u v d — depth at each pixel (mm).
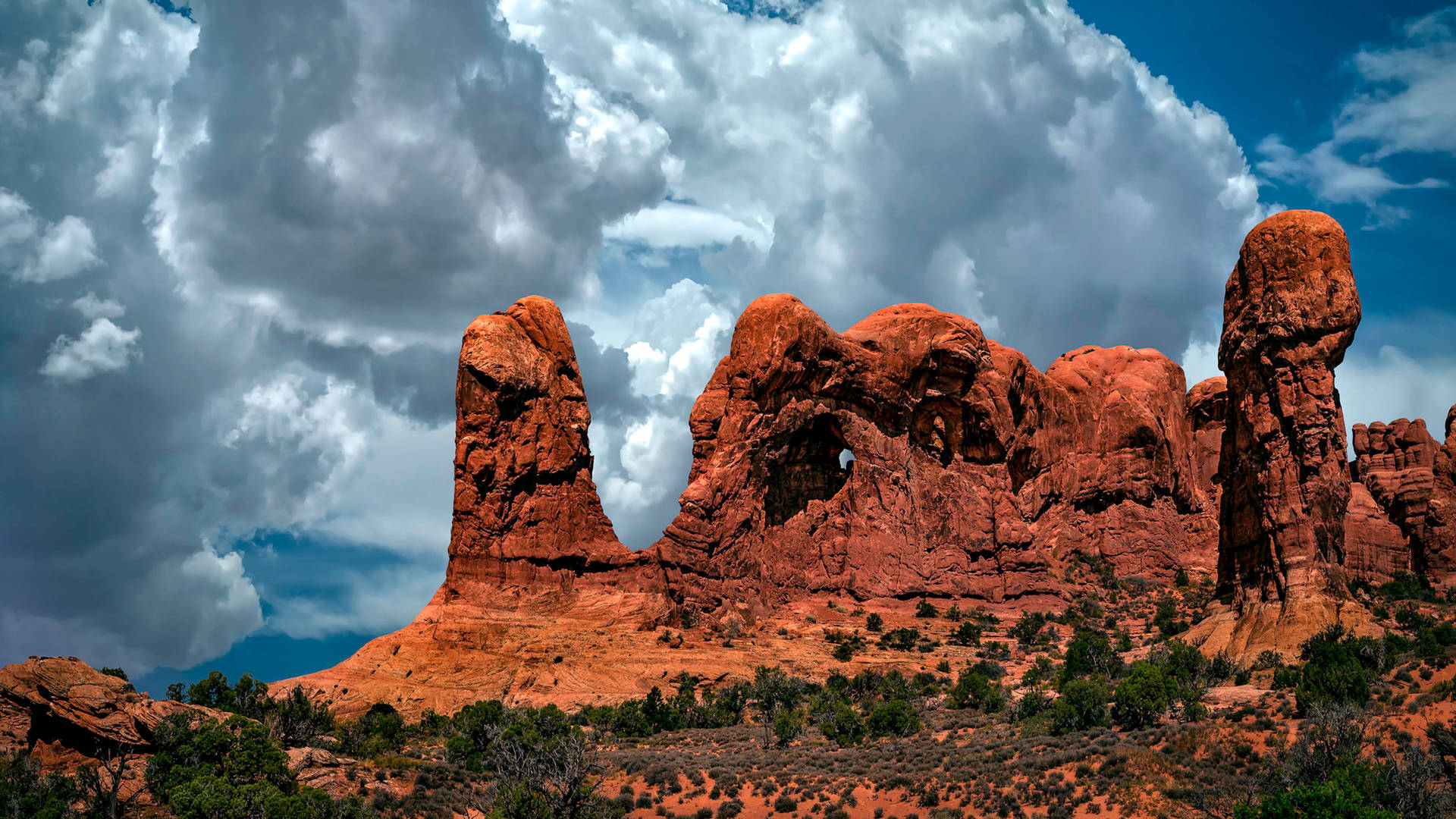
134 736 50344
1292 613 66688
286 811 42844
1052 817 45188
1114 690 60250
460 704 77000
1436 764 43250
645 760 56469
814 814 48469
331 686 77125
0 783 45781
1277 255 72438
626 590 89250
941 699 72875
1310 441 69312
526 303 95125
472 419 89250
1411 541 96625
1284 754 46312
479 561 86625
